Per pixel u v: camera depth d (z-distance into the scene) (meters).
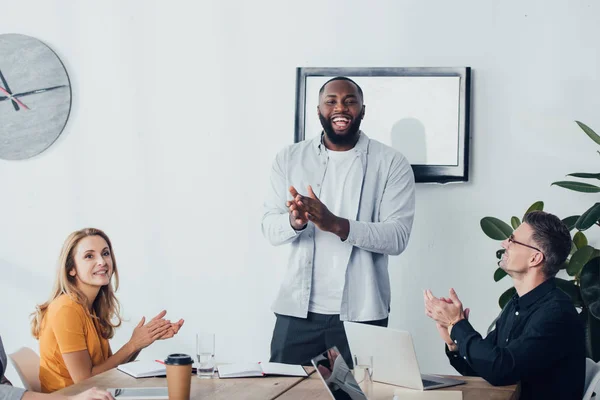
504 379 2.21
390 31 3.75
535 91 3.65
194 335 3.91
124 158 3.96
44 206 4.01
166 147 3.93
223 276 3.89
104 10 3.98
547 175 3.64
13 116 4.00
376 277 3.20
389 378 2.37
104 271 2.78
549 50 3.64
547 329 2.22
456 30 3.70
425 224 3.73
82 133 3.99
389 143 3.69
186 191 3.92
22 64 4.00
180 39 3.92
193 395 2.15
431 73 3.67
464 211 3.70
